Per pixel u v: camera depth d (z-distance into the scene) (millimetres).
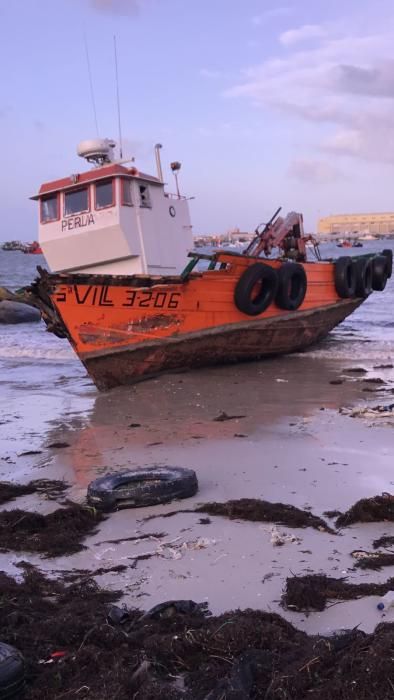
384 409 8805
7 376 13164
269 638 3273
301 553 4543
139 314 11172
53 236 12453
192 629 3396
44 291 10852
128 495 5523
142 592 4066
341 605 3797
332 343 16359
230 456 6957
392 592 3826
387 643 2994
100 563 4527
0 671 2893
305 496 5684
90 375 11070
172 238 13070
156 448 7430
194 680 3047
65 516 5344
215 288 12102
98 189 11867
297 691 2891
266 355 13930
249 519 5160
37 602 3854
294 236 17172
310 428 7992
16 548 4824
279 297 13445
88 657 3170
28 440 8141
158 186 12688
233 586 4098
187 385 11203
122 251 11898
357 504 5172
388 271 18562
